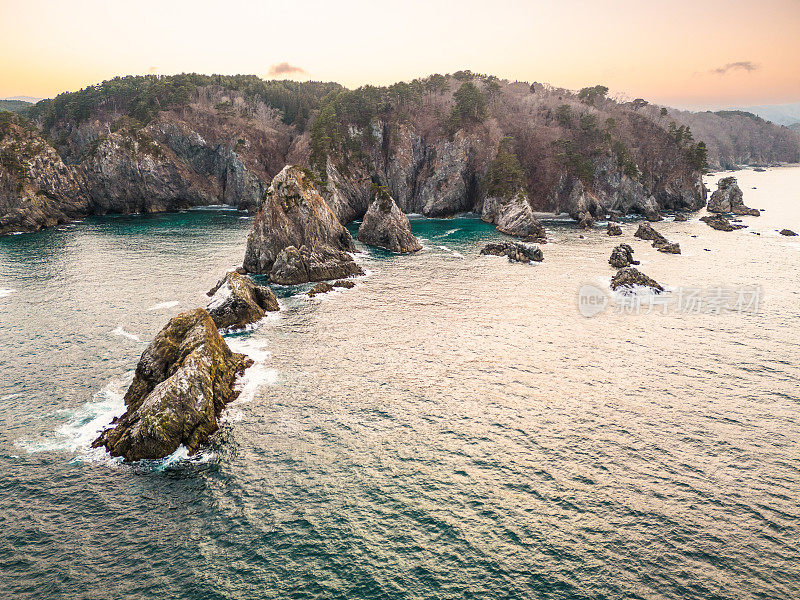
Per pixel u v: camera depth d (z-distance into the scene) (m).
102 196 166.00
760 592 26.66
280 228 94.25
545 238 127.25
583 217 152.88
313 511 32.62
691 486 35.03
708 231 134.12
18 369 51.66
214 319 64.25
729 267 94.25
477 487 35.09
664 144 189.38
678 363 54.75
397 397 47.62
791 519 31.88
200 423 40.31
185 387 40.62
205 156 193.12
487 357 56.78
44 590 26.33
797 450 39.03
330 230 104.00
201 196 187.38
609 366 54.25
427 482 35.59
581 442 40.34
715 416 44.00
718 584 27.19
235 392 47.56
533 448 39.59
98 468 36.53
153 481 35.28
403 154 176.50
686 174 180.25
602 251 112.38
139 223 149.25
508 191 149.88
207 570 27.84
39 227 135.12
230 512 32.38
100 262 98.25
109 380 49.50
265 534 30.55
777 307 72.19
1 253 105.50
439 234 136.88
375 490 34.75
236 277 70.00
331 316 70.31
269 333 63.59
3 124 143.12
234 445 39.59
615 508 32.97
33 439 39.81
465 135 171.50
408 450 39.34
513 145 182.00
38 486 34.50
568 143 175.25
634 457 38.31
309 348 58.94
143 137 175.50
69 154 192.50
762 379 50.75
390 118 185.62
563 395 48.00
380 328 65.75
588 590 26.88
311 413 44.53
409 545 29.94
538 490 34.78
